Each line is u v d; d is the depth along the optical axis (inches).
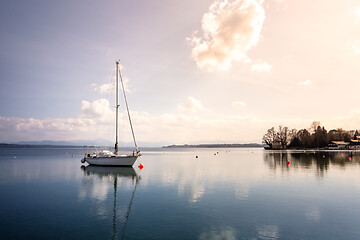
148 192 759.7
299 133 5654.5
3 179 1068.5
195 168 1545.3
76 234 408.8
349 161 2009.1
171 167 1632.6
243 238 388.8
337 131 5772.6
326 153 3565.5
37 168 1567.4
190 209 561.0
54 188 840.9
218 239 384.2
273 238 389.1
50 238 391.5
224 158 2847.0
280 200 644.7
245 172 1289.4
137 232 417.1
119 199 667.4
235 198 668.7
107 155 1652.3
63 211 550.0
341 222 466.9
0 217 506.3
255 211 542.0
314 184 889.5
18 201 650.2
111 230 427.8
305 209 557.3
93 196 708.0
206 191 769.6
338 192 744.3
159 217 501.7
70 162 2172.7
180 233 411.2
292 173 1226.6
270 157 2787.9
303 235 401.7
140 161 2342.5
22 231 422.9
